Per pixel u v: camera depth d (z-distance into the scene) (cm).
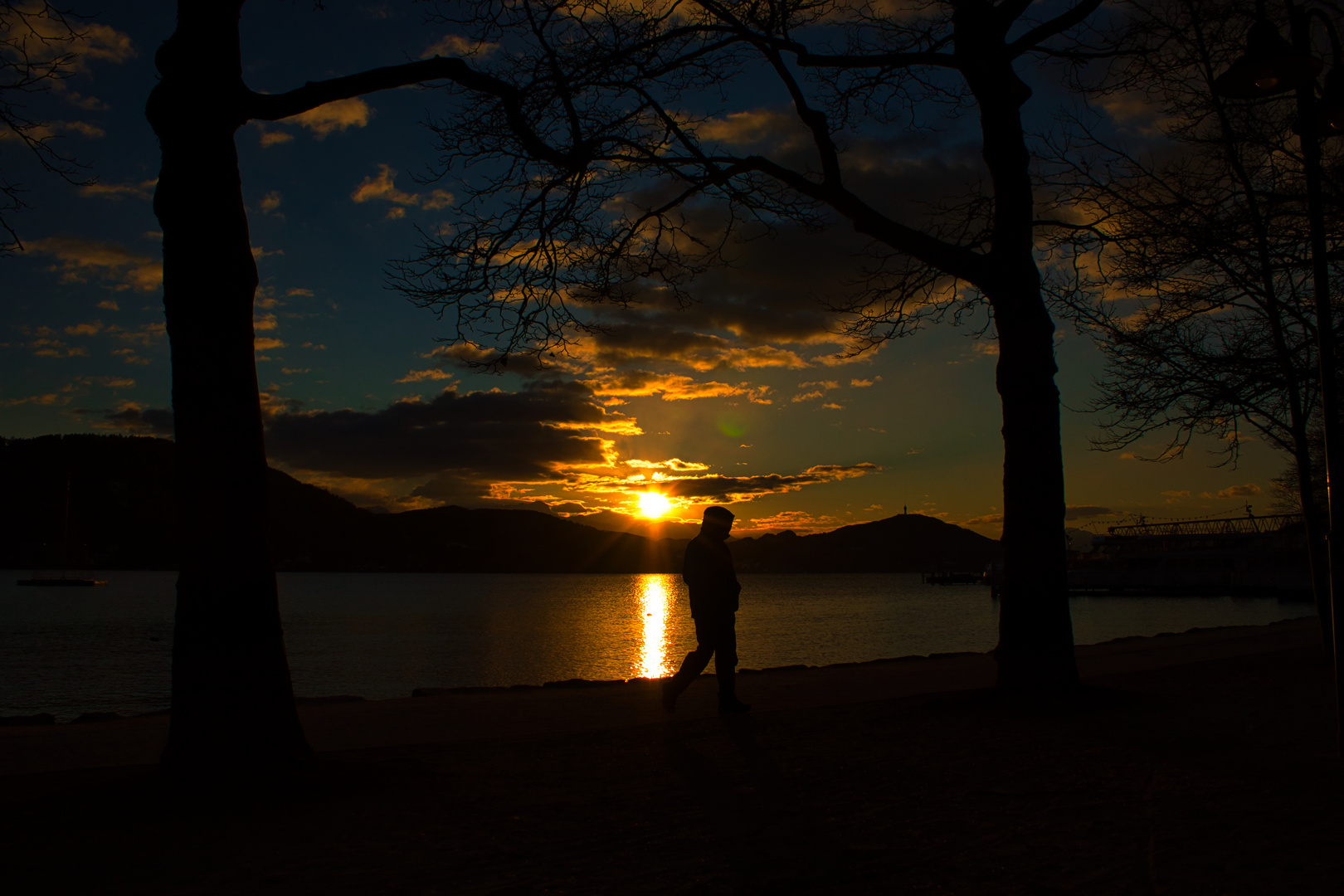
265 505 546
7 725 824
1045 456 842
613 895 344
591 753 645
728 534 862
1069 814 454
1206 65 1122
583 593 15962
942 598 12744
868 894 342
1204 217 1080
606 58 892
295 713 547
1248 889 333
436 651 4341
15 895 344
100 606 8962
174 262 537
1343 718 563
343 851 404
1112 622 6031
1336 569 573
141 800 487
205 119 549
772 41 918
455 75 668
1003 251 867
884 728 731
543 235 943
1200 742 635
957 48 903
